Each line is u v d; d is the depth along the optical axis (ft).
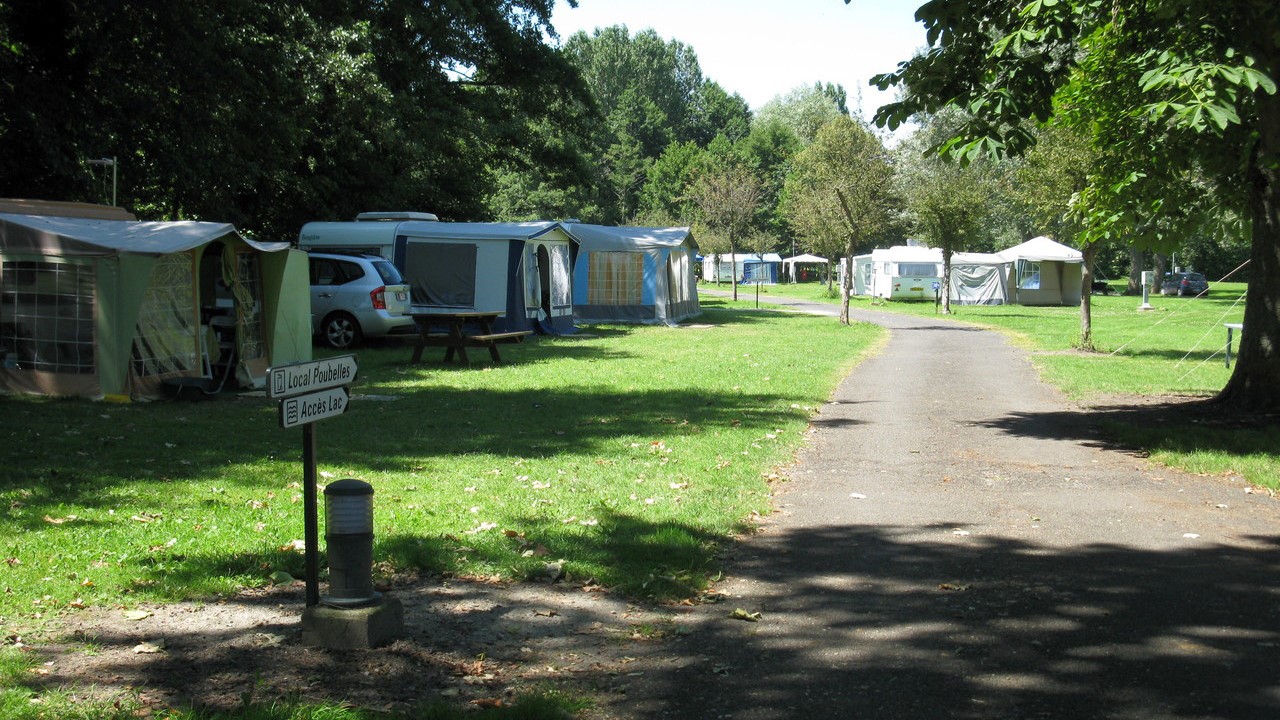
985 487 28.45
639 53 333.21
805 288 237.86
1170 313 129.08
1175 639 16.63
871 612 18.02
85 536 21.09
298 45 76.69
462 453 31.60
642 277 102.37
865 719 13.65
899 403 46.03
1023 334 92.22
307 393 15.69
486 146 106.63
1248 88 33.65
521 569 19.89
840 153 112.27
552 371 56.13
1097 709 13.93
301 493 25.58
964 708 13.99
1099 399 47.26
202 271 48.80
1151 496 27.35
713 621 17.58
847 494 27.53
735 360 63.52
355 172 91.86
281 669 15.01
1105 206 47.57
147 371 42.65
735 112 350.43
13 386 42.22
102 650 15.52
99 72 63.77
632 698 14.34
